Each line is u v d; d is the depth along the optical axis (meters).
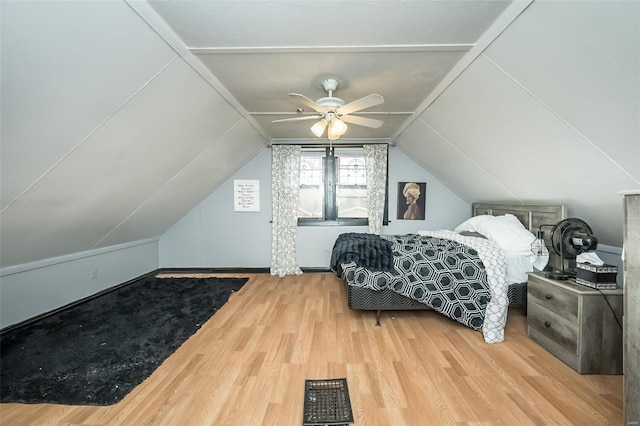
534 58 1.86
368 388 1.91
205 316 3.10
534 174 2.86
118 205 3.26
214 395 1.84
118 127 2.31
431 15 1.77
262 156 5.02
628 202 1.41
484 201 4.48
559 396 1.82
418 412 1.69
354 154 5.04
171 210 4.49
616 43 1.45
